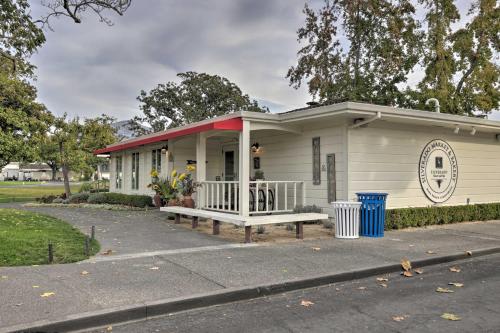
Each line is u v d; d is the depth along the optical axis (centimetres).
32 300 457
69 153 2238
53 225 1057
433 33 2398
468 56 2394
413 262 675
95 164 3284
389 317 445
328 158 1089
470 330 406
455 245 827
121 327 417
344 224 906
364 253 738
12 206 1781
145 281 540
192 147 1585
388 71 2489
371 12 2530
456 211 1199
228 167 1564
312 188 1146
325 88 2658
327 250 764
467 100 2405
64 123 2211
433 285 578
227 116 1051
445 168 1257
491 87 2350
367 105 952
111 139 2389
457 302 498
